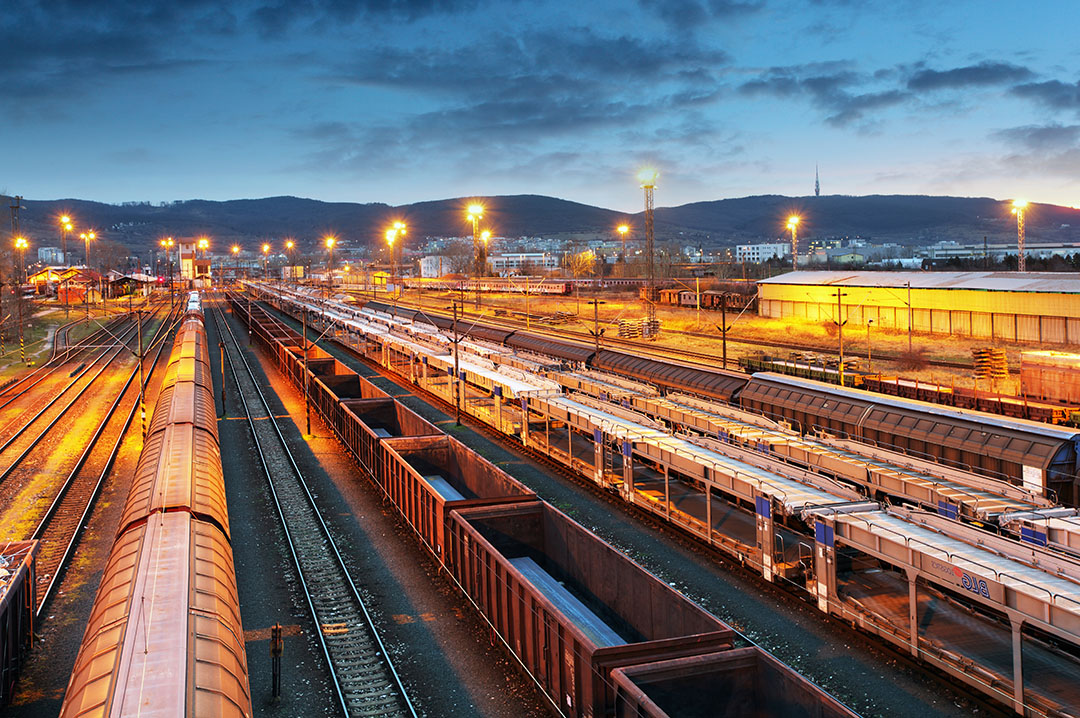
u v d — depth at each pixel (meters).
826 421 39.72
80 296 164.62
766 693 15.16
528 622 18.67
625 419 35.94
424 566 27.59
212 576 16.80
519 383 46.16
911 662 19.59
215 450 29.50
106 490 38.50
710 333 100.44
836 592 21.19
